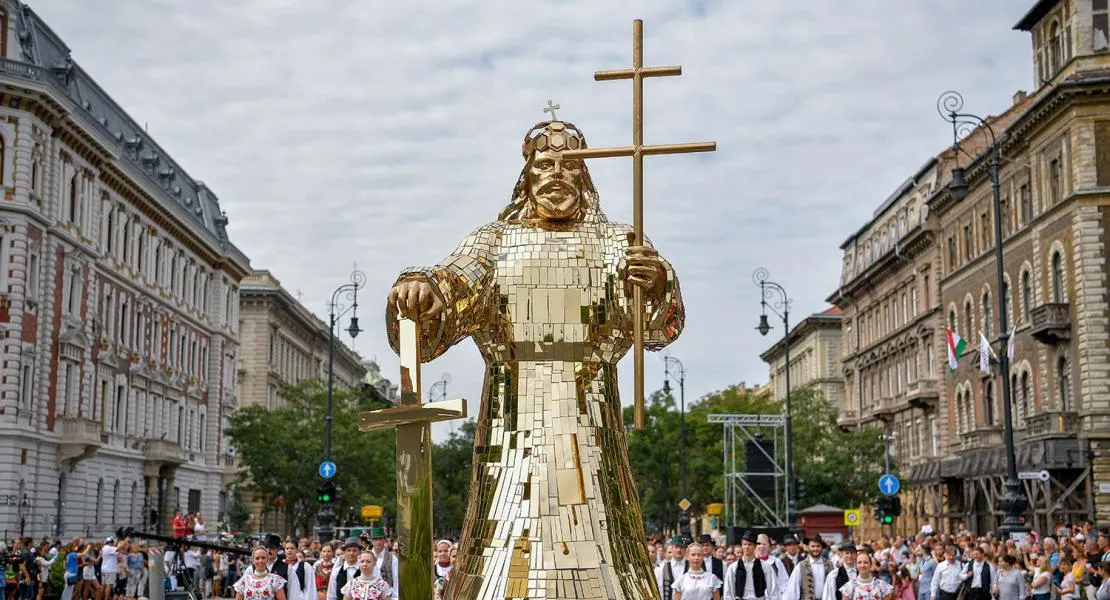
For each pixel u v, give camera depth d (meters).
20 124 43.59
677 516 63.06
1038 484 39.75
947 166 55.66
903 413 63.56
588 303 5.38
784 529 33.22
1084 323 39.12
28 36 46.25
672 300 5.21
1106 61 40.00
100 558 26.69
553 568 5.01
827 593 13.87
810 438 56.25
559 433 5.24
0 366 42.88
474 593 5.09
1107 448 38.47
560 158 5.43
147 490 58.59
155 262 60.69
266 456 53.75
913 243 59.88
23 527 43.00
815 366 86.50
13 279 43.25
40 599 27.66
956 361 41.97
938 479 52.34
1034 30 44.66
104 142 50.50
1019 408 45.28
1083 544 20.69
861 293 72.81
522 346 5.36
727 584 14.50
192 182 71.69
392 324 5.16
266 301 80.88
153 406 60.12
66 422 47.31
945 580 17.92
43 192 45.34
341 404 56.47
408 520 4.48
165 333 61.78
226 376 73.38
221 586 34.88
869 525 66.25
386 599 11.98
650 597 5.17
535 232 5.49
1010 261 46.00
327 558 16.53
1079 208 39.47
